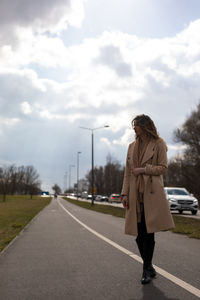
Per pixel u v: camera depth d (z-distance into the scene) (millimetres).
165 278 4285
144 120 4098
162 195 3945
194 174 43844
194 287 3863
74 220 15820
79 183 102000
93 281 4258
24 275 4676
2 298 3639
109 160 100938
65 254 6328
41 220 15852
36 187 127688
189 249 6816
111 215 20453
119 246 7273
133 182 4066
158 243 7773
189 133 44188
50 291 3863
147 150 4070
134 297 3527
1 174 69875
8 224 14047
